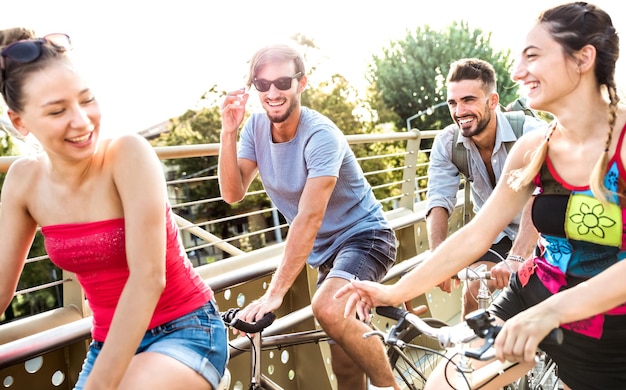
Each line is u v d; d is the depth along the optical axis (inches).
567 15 68.6
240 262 143.4
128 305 68.6
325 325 106.0
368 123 1536.7
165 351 72.4
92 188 72.2
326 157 109.8
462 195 235.9
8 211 77.2
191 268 79.7
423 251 193.9
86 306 106.5
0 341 93.3
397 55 1572.3
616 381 75.4
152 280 69.6
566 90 69.4
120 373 67.6
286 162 116.5
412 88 1561.3
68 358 101.4
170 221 76.2
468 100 129.6
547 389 122.0
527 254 104.0
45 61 65.7
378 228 120.2
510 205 79.4
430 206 139.1
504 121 133.5
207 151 130.8
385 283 162.9
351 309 78.7
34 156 76.3
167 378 70.3
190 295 77.0
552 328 60.6
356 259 113.7
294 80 111.0
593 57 67.9
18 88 65.9
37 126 66.9
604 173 68.2
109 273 73.8
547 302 62.4
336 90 1470.2
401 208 222.5
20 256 79.4
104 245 72.1
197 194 1159.0
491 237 79.6
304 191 109.6
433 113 1556.3
